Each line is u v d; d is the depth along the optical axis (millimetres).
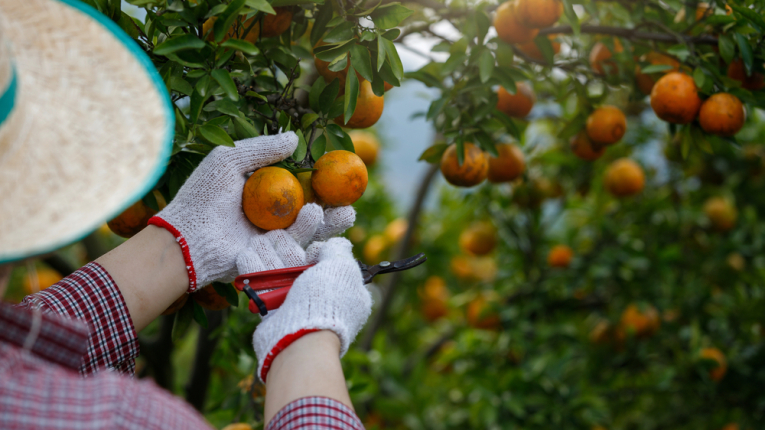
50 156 792
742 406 2035
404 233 2131
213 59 1059
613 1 1420
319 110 1134
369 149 1758
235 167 1031
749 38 1299
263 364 924
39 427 649
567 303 2160
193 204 1030
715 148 1803
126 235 1196
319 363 901
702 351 1948
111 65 869
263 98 1099
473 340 2074
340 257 1009
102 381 708
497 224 2123
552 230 2342
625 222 2271
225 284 1121
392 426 2295
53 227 730
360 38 1104
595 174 2219
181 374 2113
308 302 944
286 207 1032
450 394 2330
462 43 1303
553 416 1825
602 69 1473
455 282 2613
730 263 2188
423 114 1633
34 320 735
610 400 2162
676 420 2176
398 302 2602
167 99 843
